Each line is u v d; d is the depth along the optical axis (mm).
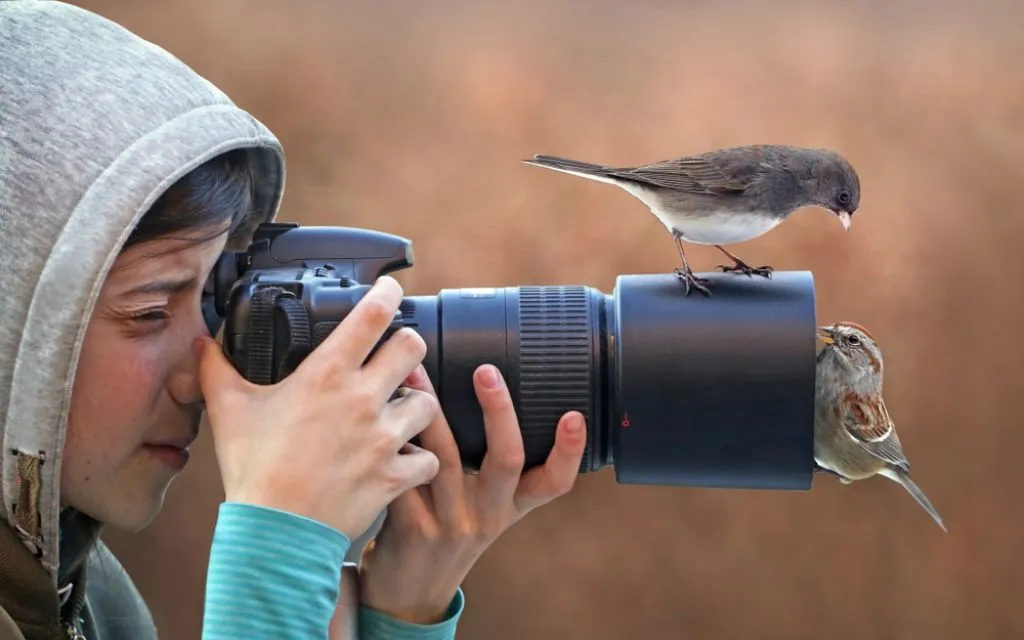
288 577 4480
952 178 18781
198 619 15992
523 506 5871
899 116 19422
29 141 4508
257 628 4418
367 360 4910
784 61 20141
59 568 5258
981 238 18359
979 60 19969
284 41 20406
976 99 19500
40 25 4801
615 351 5715
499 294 5906
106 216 4441
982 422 17625
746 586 16906
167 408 4980
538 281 18125
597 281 18047
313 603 4504
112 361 4715
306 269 5484
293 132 19500
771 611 16812
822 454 7051
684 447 5703
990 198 18625
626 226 18344
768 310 5691
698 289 5809
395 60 20297
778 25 20797
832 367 6871
